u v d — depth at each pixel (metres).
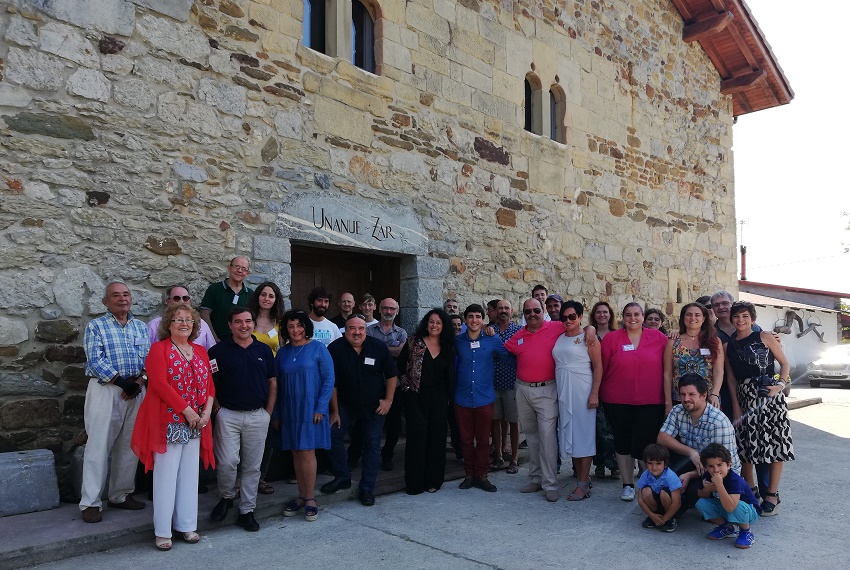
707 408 4.11
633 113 9.31
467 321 5.14
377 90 6.29
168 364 3.59
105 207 4.57
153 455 3.65
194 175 5.02
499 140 7.46
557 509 4.51
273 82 5.54
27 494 3.91
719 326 5.02
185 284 4.92
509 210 7.52
